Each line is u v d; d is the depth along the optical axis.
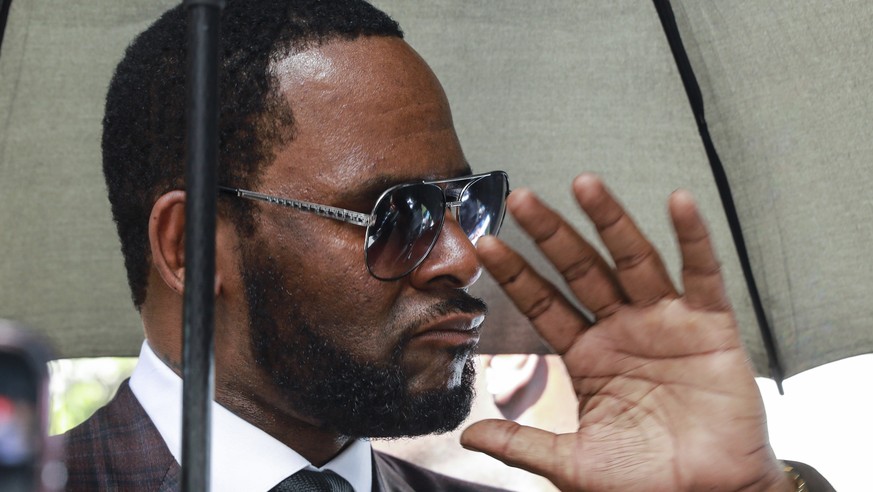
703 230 2.12
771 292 3.73
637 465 2.18
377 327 2.55
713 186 3.79
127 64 2.85
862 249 3.59
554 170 3.87
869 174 3.53
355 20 2.68
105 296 3.82
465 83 3.79
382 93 2.62
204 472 1.46
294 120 2.58
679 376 2.22
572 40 3.75
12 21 3.49
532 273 2.27
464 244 2.59
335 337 2.55
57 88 3.58
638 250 2.19
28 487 0.82
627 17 3.71
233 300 2.64
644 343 2.24
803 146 3.58
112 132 2.84
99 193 3.71
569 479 2.20
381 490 2.98
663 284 2.23
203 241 1.50
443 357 2.59
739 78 3.60
